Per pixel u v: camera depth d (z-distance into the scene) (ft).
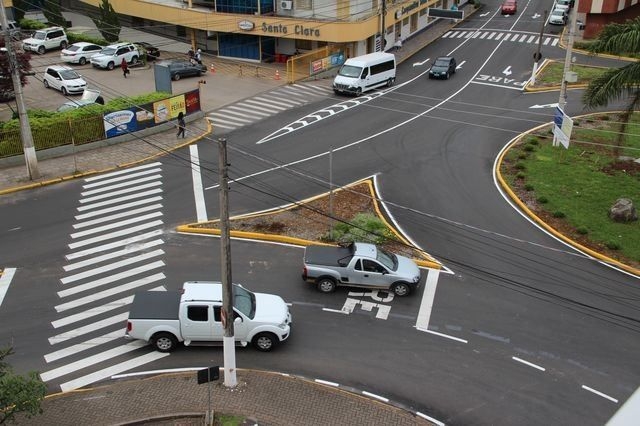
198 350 63.52
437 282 77.82
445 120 135.95
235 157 113.80
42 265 78.23
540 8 250.37
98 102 132.57
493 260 83.25
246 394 56.75
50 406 54.75
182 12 178.29
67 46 181.78
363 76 151.74
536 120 137.08
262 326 62.59
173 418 53.21
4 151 106.42
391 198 99.71
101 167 107.45
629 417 19.25
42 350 62.80
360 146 120.26
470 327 69.31
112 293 72.69
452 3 244.42
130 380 58.65
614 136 128.16
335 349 64.80
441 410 56.90
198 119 132.77
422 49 198.49
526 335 68.28
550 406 58.03
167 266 78.69
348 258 74.49
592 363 64.18
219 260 80.38
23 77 130.72
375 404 56.65
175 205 95.25
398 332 67.92
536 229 91.97
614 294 76.79
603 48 100.73
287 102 145.79
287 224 89.66
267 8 174.70
